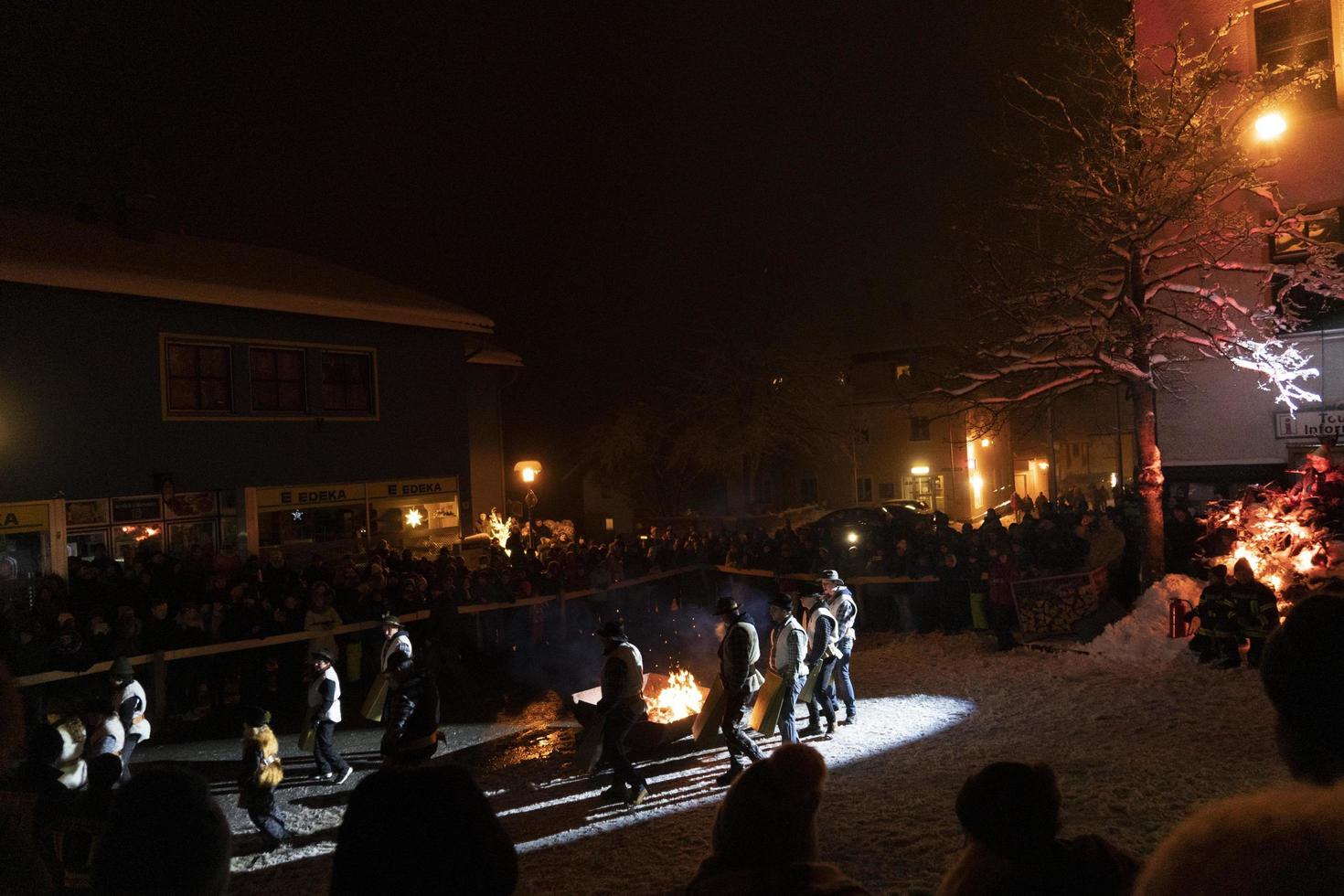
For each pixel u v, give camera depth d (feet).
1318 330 59.11
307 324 76.02
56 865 17.85
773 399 139.64
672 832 27.61
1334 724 5.58
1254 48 60.59
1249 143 60.03
